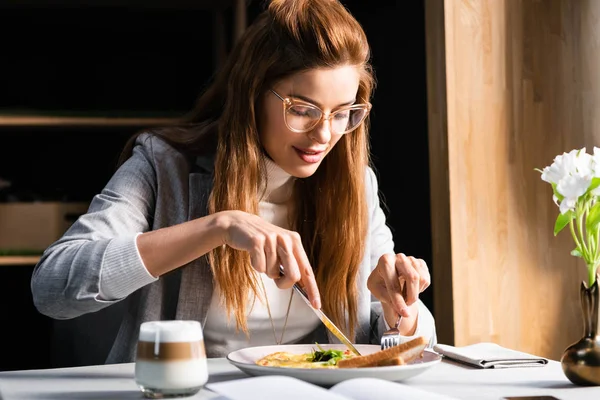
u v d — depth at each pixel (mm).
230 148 1617
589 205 1231
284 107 1508
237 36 3027
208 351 1682
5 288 3105
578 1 2590
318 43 1475
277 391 948
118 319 1871
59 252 1434
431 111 2533
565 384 1199
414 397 941
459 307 2482
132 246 1356
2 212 2996
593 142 2604
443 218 2500
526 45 2549
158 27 3285
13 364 3104
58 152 3229
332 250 1720
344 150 1706
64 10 3068
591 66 2602
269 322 1706
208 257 1640
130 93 3311
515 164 2539
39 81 3242
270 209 1742
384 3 2885
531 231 2555
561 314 2578
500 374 1282
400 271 1496
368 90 1678
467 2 2496
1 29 3203
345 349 1418
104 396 1112
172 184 1680
